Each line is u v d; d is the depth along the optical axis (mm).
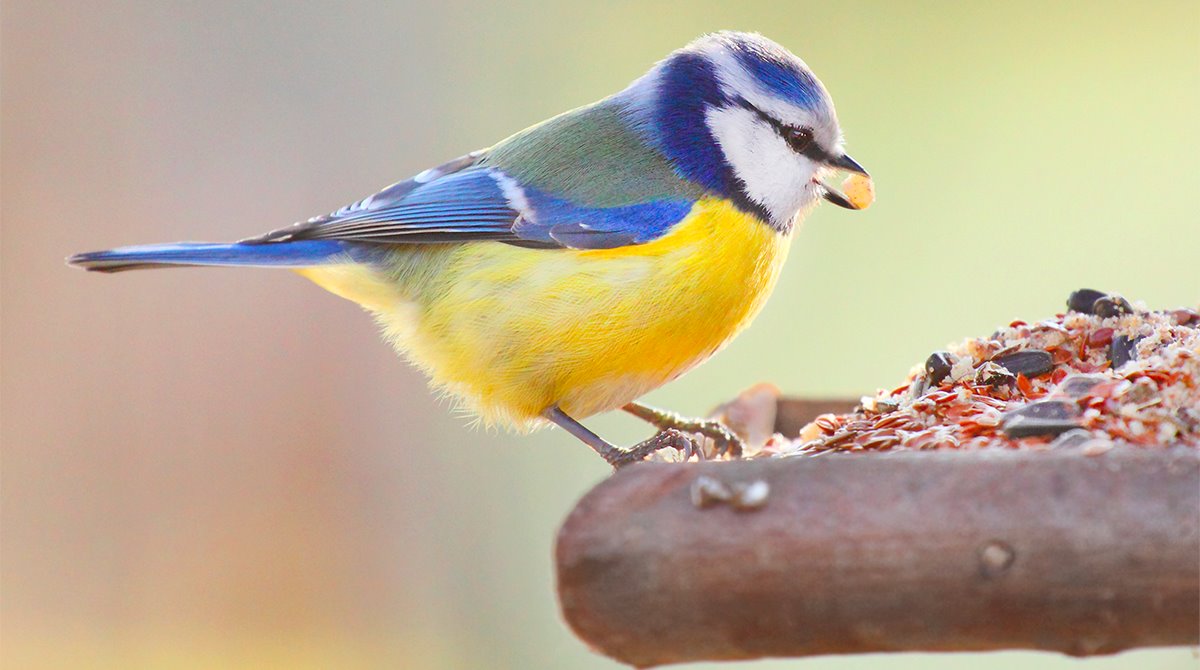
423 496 15164
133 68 15812
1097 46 16312
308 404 14984
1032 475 4078
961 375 6066
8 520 14391
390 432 15156
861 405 6719
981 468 4125
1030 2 16422
